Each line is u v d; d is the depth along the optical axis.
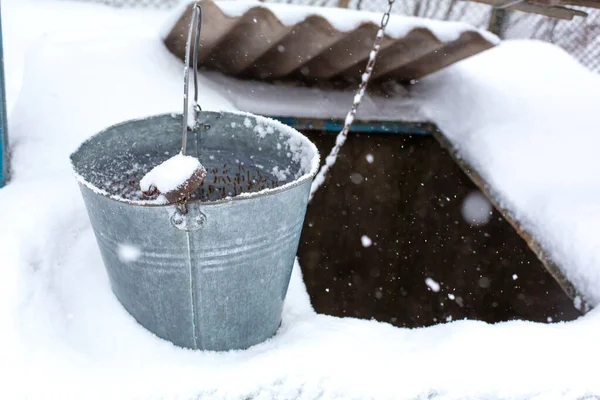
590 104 3.35
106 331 1.61
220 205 1.32
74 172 1.42
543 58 4.00
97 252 1.90
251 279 1.52
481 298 3.48
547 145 2.94
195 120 1.73
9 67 3.85
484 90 3.50
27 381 1.38
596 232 2.25
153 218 1.34
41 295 1.66
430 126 3.43
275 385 1.47
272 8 2.57
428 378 1.51
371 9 6.10
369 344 1.67
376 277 4.18
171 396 1.41
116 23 4.78
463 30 2.95
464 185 3.36
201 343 1.60
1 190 2.06
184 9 2.61
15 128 2.46
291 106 3.18
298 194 1.48
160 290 1.50
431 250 3.83
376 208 3.84
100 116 2.57
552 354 1.63
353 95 3.43
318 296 4.16
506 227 3.14
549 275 2.82
